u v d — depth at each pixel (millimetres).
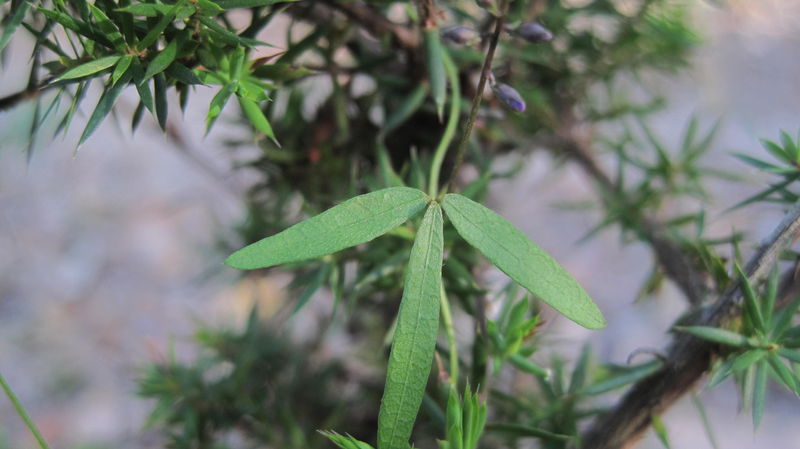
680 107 911
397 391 278
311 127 419
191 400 459
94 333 920
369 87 438
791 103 976
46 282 966
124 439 830
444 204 290
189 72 306
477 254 376
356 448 304
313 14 386
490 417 445
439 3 405
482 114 423
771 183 363
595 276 953
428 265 284
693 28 469
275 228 448
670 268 421
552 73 472
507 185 630
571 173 982
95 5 310
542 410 405
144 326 918
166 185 1021
